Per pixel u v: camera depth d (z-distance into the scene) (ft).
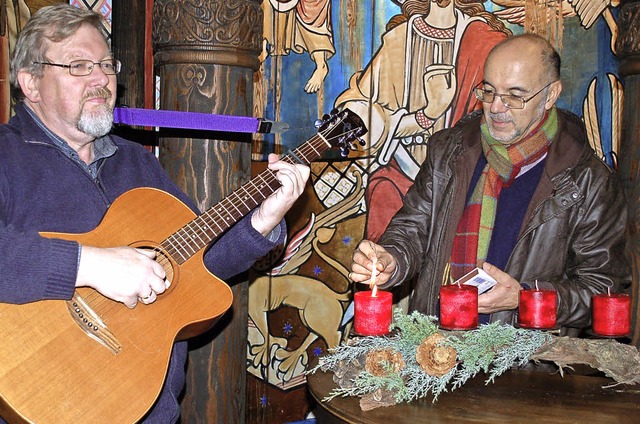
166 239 6.82
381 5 12.23
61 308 6.12
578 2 12.18
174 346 6.79
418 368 6.00
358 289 12.34
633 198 10.19
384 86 12.31
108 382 5.99
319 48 12.18
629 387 6.21
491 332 6.26
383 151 12.36
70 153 6.79
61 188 6.57
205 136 9.32
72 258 5.90
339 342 12.40
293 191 7.13
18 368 5.80
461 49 12.28
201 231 6.94
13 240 5.84
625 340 9.84
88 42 6.73
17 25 10.21
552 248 8.47
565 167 8.48
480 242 8.70
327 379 6.36
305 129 12.20
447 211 8.92
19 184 6.40
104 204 6.81
